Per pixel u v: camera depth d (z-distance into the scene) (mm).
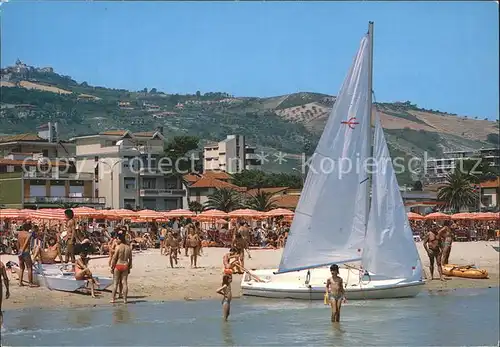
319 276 43219
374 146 41656
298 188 140000
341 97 41500
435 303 41781
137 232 86500
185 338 30766
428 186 156375
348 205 41188
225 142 195000
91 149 119500
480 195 145000
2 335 30062
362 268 41156
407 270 41469
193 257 53969
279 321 34875
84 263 39094
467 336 33094
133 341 29781
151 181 129375
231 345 29828
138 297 40156
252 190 147500
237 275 49875
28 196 103625
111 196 120625
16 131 116312
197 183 139500
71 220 45781
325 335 32562
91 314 34750
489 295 45156
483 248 83938
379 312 38125
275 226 93250
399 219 41406
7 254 59938
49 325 32062
